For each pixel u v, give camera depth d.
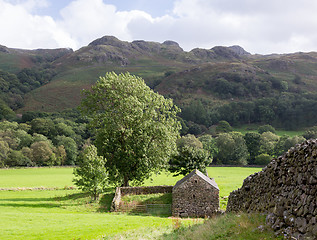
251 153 128.25
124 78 52.84
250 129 180.75
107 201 44.16
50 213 34.03
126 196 44.81
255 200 17.97
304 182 11.84
